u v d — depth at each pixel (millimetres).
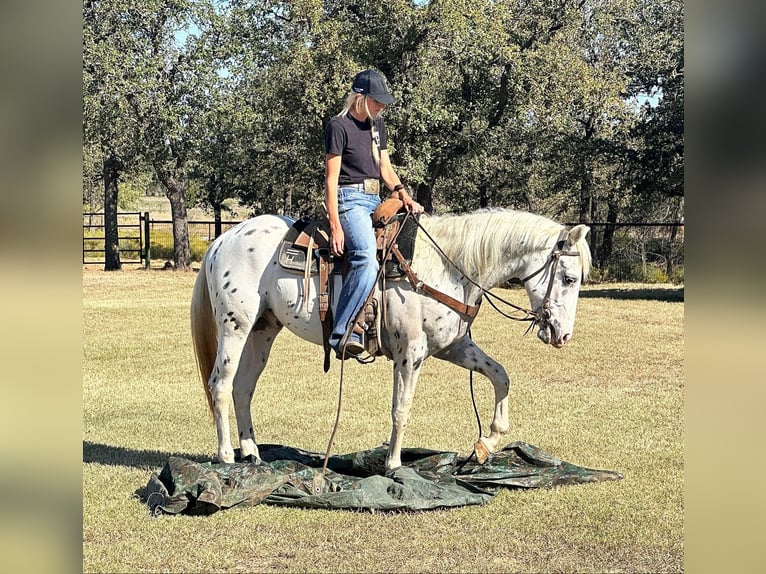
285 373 10172
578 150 26859
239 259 5453
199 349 5762
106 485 5391
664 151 23906
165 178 28234
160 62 26125
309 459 5875
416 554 4277
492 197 29625
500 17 23047
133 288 21969
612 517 4812
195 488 4840
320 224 5402
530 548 4359
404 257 5223
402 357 5281
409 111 21953
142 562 4152
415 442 6684
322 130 23359
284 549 4336
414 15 21312
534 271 5219
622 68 29703
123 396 8805
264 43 26984
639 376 9930
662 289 22703
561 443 6578
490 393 8812
